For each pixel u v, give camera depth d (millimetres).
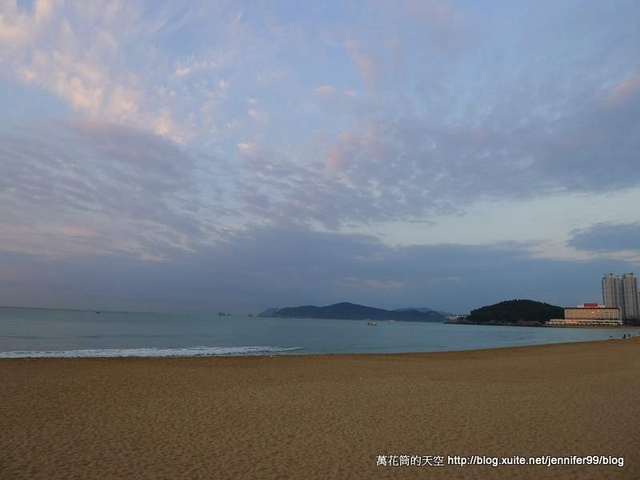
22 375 15312
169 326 77625
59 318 101500
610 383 14906
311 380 15281
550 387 13992
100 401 11266
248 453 7242
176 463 6727
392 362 22031
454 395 12500
